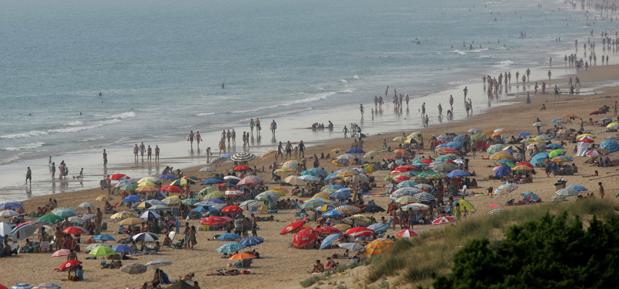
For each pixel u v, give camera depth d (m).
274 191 179.50
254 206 173.62
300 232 143.00
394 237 126.88
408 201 157.50
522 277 56.22
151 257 139.50
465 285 56.53
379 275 83.62
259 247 143.50
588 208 93.88
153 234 146.38
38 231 156.25
